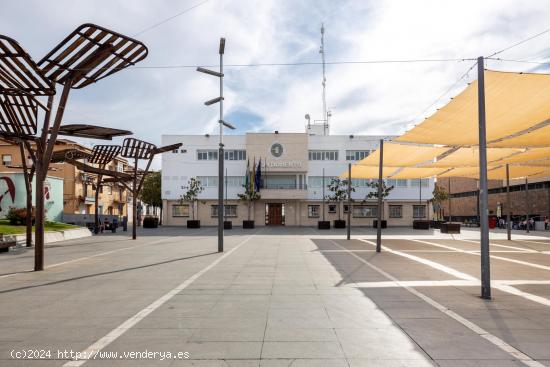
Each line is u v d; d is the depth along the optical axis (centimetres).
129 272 979
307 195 4281
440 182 6544
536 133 1438
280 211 4491
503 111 1198
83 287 784
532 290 755
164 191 4397
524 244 1933
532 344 444
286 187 4472
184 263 1152
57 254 1409
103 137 1484
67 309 605
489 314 571
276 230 3375
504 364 387
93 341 455
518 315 566
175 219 4403
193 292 731
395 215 4400
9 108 1009
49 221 2422
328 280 859
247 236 2500
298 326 512
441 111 1209
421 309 601
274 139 4378
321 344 443
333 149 4459
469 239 2264
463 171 2688
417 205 4416
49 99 1065
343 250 1559
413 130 1419
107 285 805
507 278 899
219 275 928
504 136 1491
